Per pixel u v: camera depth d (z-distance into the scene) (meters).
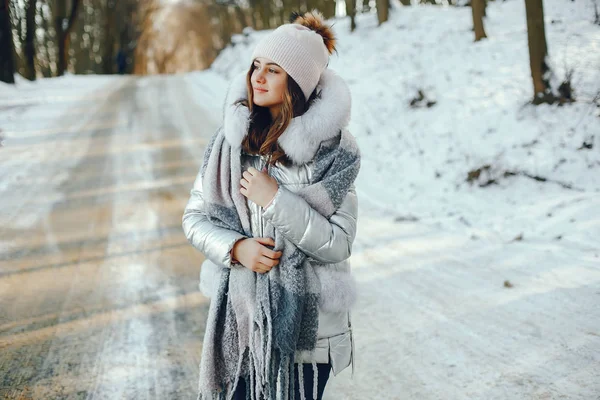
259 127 1.80
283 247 1.72
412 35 14.28
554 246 4.72
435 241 5.11
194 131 10.92
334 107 1.71
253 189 1.67
